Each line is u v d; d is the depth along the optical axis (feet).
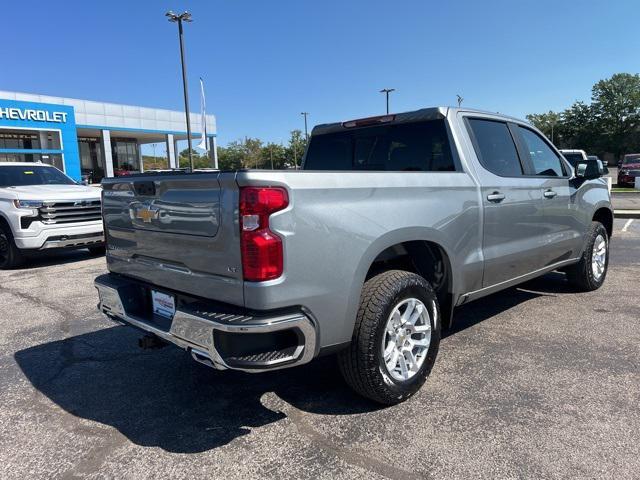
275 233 8.57
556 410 10.36
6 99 93.61
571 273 19.02
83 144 140.77
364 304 10.05
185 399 11.51
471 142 13.44
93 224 28.84
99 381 12.61
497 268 13.79
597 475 8.23
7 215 26.78
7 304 20.07
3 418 10.82
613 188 86.28
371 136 15.05
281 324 8.62
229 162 251.39
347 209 9.58
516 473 8.34
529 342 14.23
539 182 15.39
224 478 8.50
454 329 15.48
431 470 8.50
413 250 12.21
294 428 10.05
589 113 295.07
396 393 10.52
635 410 10.26
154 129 132.87
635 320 15.97
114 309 11.75
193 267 9.75
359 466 8.70
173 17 77.25
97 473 8.75
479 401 10.84
